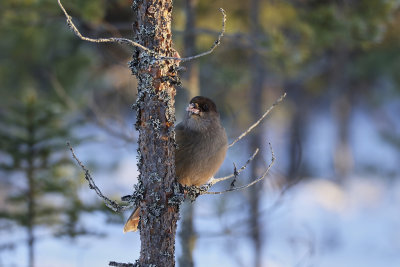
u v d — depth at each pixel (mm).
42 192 10430
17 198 10430
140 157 5520
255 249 16844
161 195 5461
